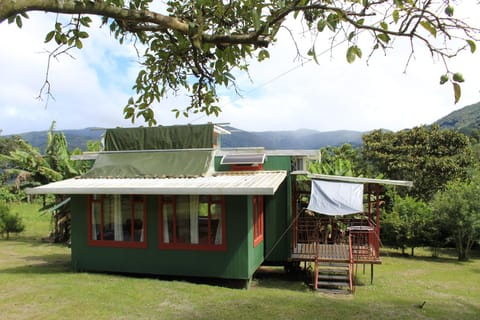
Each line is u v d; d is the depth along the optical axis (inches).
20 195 1502.2
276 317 315.6
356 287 475.8
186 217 445.4
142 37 184.4
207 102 203.5
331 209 454.3
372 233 503.5
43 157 874.8
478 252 808.3
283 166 529.3
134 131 531.8
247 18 171.3
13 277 424.2
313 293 430.9
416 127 1058.1
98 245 470.0
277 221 533.3
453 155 1007.6
